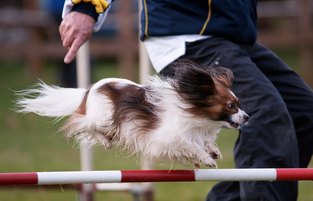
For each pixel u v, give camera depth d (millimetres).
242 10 7922
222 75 7117
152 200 11383
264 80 7617
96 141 7516
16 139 17688
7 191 12688
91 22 7500
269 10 26562
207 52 7801
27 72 27172
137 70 26266
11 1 31203
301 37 24359
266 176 6645
